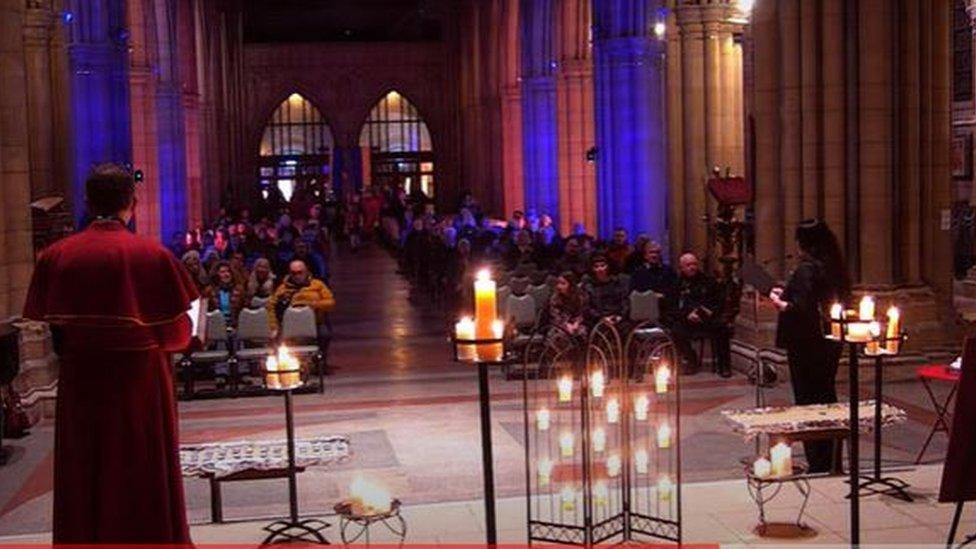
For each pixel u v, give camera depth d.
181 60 41.12
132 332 5.71
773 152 16.06
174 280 5.79
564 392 8.34
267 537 8.34
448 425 13.37
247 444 9.09
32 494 10.88
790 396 14.37
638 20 25.69
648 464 9.47
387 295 29.41
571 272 18.55
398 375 17.09
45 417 14.12
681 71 21.52
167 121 35.06
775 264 16.08
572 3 32.97
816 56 15.40
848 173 15.47
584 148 33.41
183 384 16.72
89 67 23.95
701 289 16.14
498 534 8.45
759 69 16.12
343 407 14.73
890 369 14.86
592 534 7.42
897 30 15.36
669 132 21.73
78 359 5.75
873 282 15.36
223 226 32.97
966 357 7.39
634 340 14.84
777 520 8.57
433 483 10.75
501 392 15.34
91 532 5.75
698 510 8.91
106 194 5.82
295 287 17.19
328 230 47.81
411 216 41.97
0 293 13.54
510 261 24.69
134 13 29.64
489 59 46.53
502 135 44.16
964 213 27.02
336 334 22.12
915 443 11.55
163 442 5.86
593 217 33.72
